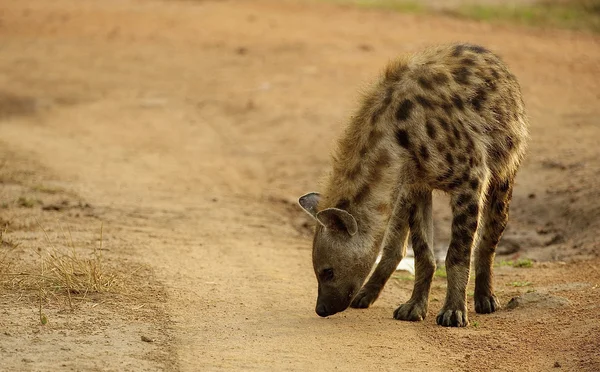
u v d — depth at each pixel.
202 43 30.33
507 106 10.40
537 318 9.82
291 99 23.16
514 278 11.70
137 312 9.60
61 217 13.56
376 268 10.70
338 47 28.59
